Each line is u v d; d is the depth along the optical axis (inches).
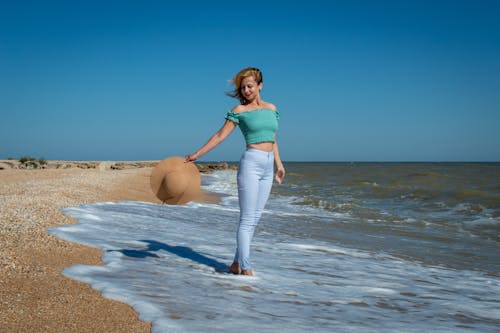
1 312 101.0
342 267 192.5
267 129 157.0
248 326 103.0
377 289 156.9
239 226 161.0
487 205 474.3
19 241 177.8
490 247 264.1
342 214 416.8
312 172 1748.3
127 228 246.8
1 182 599.8
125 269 151.7
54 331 93.0
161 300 117.9
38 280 128.1
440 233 313.9
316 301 134.0
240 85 157.9
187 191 165.2
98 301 113.7
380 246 259.0
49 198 347.6
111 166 1796.3
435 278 184.4
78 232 217.3
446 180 928.3
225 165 2519.7
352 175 1386.6
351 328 109.6
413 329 113.7
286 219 366.9
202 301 121.0
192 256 187.6
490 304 145.9
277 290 143.3
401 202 539.5
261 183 159.2
